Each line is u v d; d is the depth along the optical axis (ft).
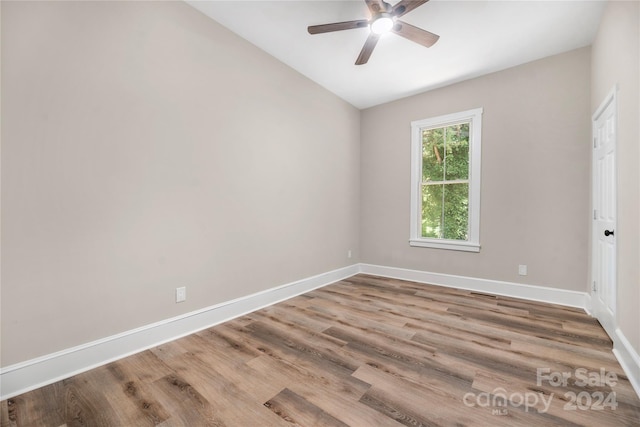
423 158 13.35
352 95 13.39
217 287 8.45
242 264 9.16
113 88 6.26
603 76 7.76
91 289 6.03
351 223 14.52
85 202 5.91
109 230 6.26
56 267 5.57
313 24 8.44
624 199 6.17
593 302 8.71
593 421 4.43
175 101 7.36
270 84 10.00
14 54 5.05
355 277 14.07
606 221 7.61
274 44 9.42
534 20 8.09
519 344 6.97
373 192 14.66
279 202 10.45
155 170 7.00
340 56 10.12
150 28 6.87
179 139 7.46
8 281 5.07
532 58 10.14
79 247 5.85
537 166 10.25
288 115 10.75
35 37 5.25
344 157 13.96
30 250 5.27
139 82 6.68
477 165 11.46
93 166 6.00
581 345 6.89
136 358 6.40
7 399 4.99
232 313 8.81
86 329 5.97
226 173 8.63
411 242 13.34
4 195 5.00
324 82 12.10
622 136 6.29
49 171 5.45
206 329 7.97
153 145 6.95
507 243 10.87
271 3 7.57
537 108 10.23
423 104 13.00
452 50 9.64
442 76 11.50
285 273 10.76
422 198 13.39
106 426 4.41
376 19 6.73
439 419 4.49
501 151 10.94
